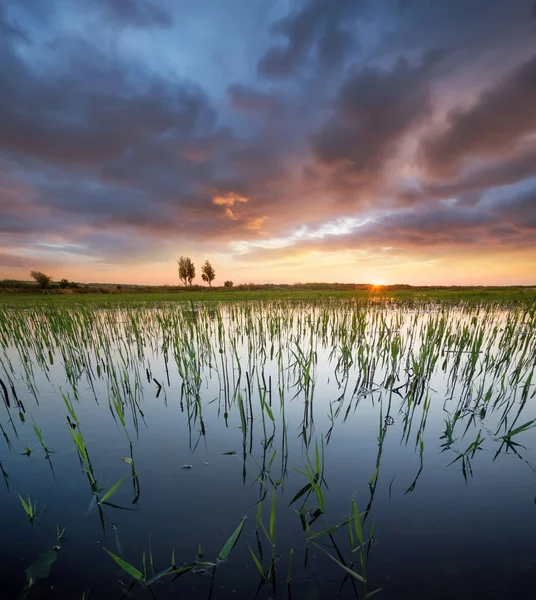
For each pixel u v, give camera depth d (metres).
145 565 2.33
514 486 3.14
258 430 4.33
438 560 2.34
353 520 2.73
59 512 2.84
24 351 8.19
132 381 6.34
